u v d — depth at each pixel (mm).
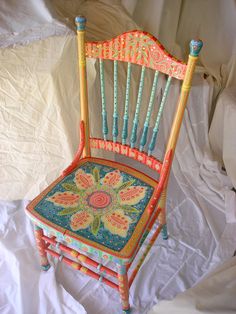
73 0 1300
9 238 1203
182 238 1250
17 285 1062
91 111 1164
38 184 1271
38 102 1041
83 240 824
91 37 1194
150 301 1058
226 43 1599
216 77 1576
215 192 1404
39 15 1029
